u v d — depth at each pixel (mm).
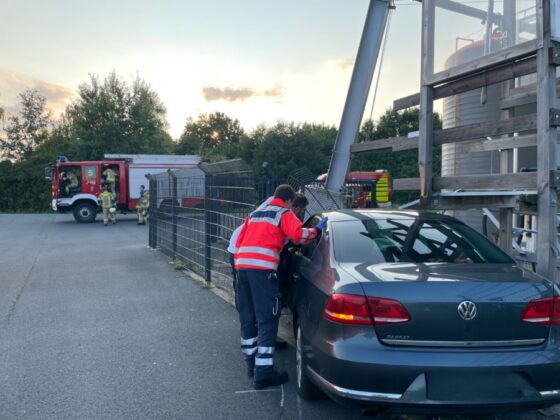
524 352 3057
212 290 8281
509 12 7344
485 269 3449
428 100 5621
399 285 3113
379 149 7051
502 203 5641
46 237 17188
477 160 10602
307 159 39938
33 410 3898
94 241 15797
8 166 33875
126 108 40094
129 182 23781
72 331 6004
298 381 4102
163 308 7109
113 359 5047
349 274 3389
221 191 8250
